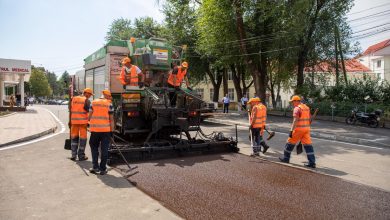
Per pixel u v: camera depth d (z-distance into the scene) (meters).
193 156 8.51
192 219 4.29
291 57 25.84
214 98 38.69
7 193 5.25
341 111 22.05
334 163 8.02
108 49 10.51
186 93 9.22
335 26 25.64
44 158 8.02
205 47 27.50
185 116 9.18
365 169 7.38
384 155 9.23
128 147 8.19
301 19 21.92
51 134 12.84
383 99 22.16
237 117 23.25
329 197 5.30
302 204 4.95
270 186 5.86
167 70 10.37
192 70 34.59
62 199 4.99
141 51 10.28
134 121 9.21
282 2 21.19
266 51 25.14
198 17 28.39
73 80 11.81
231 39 25.78
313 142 11.80
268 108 31.58
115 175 6.45
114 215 4.37
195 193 5.36
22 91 30.31
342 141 12.30
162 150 8.13
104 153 6.49
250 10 24.03
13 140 10.30
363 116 18.73
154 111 8.81
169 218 4.30
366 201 5.14
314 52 26.80
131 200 4.99
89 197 5.10
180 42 32.25
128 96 8.99
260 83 25.53
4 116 21.41
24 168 6.95
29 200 4.93
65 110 32.81
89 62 12.95
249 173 6.77
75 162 7.60
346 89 23.73
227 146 9.22
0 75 30.70
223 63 27.70
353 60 30.20
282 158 8.03
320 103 23.94
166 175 6.47
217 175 6.54
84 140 7.85
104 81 10.83
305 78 29.39
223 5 23.30
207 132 13.91
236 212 4.57
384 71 43.53
